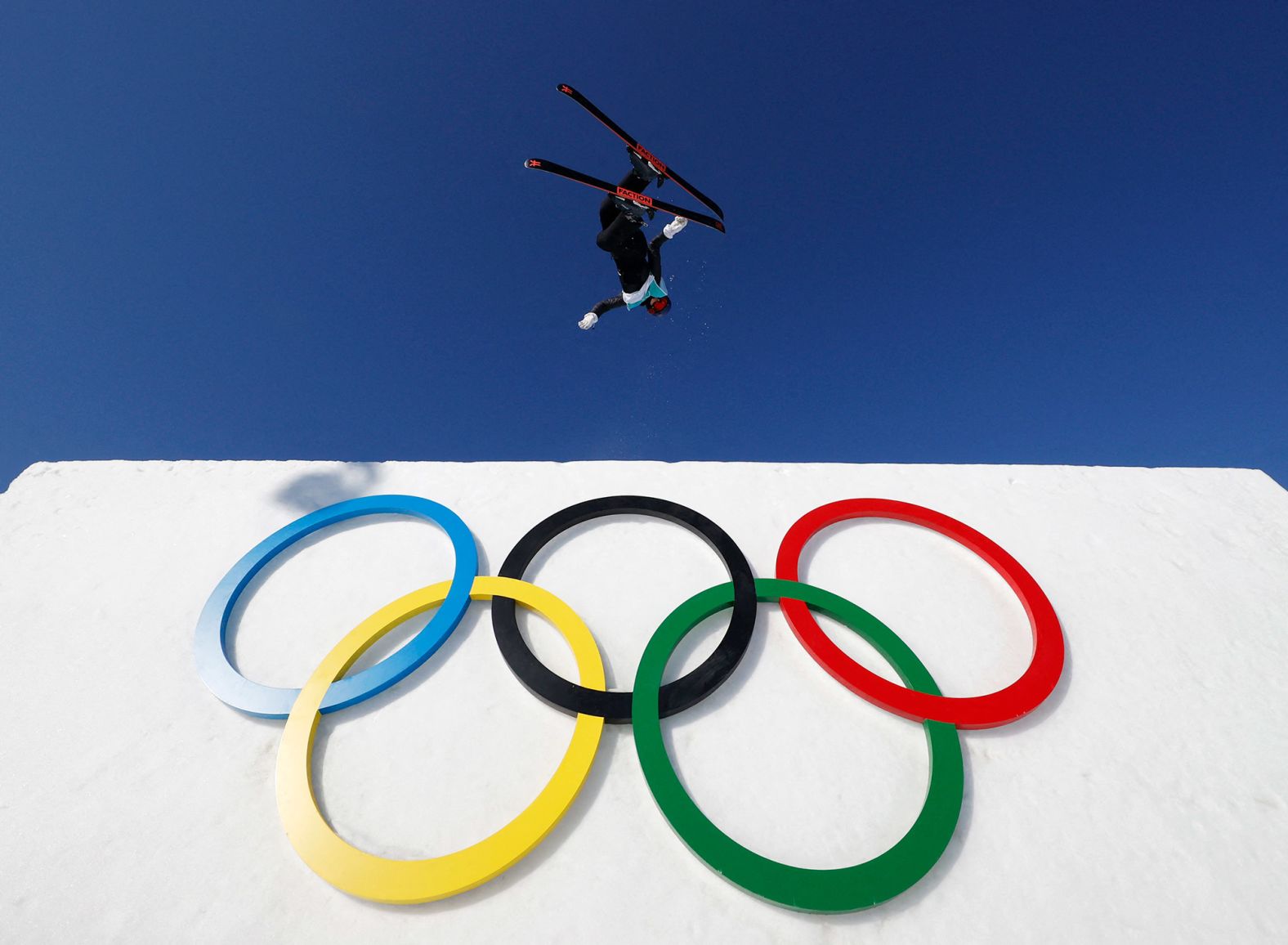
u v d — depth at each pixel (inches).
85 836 98.0
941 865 92.6
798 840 95.5
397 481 155.5
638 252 183.8
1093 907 88.9
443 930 86.4
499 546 139.3
